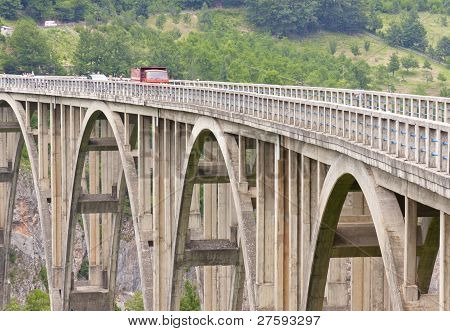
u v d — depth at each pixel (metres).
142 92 68.94
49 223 86.75
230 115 51.16
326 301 48.88
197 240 63.03
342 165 37.22
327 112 39.66
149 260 67.06
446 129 29.02
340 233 40.28
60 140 85.12
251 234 49.16
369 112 34.72
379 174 33.81
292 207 44.53
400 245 32.34
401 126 32.31
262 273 48.12
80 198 80.44
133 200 68.75
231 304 65.12
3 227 104.31
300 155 43.97
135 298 100.19
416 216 31.84
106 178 85.50
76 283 85.38
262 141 47.88
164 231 66.00
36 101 88.50
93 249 85.50
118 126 72.75
